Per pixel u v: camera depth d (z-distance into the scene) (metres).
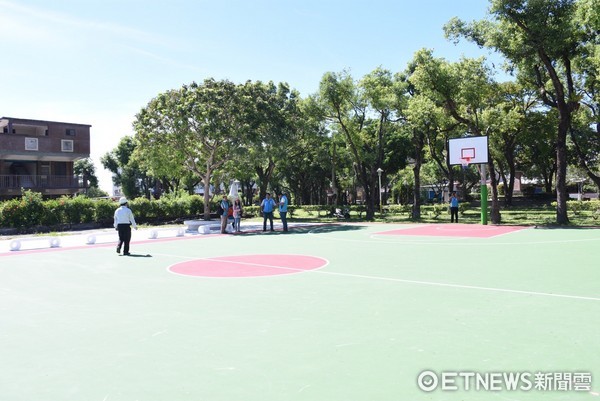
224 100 29.69
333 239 19.11
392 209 39.00
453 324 6.18
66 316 7.10
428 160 55.38
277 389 4.17
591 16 21.09
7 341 5.86
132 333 6.08
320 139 39.12
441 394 4.00
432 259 12.61
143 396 4.09
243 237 21.27
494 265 11.31
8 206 26.16
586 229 21.14
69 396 4.13
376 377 4.40
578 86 29.41
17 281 10.55
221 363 4.88
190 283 9.70
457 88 26.61
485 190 26.55
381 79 33.78
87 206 29.81
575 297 7.66
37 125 41.03
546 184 62.25
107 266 12.60
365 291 8.52
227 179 44.50
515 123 27.95
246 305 7.56
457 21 25.41
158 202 33.84
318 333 5.89
